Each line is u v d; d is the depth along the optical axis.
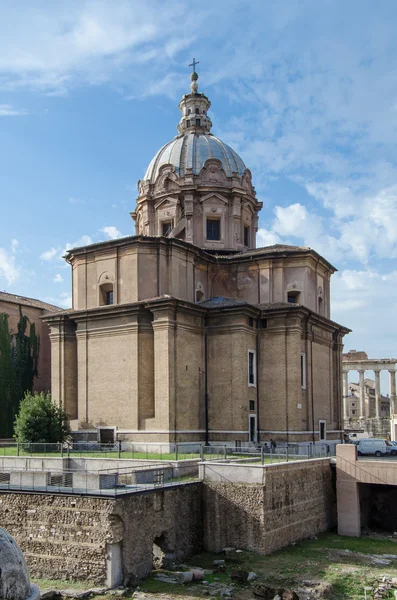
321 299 60.22
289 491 35.38
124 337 49.22
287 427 50.31
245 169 64.19
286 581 27.77
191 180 60.81
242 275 57.69
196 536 33.38
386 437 93.88
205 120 68.44
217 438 49.59
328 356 59.81
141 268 51.03
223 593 26.08
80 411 50.66
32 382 63.00
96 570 27.38
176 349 47.41
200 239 60.34
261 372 51.94
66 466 39.56
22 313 63.22
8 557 12.18
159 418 46.50
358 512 39.03
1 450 44.75
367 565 30.94
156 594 26.00
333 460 41.12
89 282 53.62
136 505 28.78
